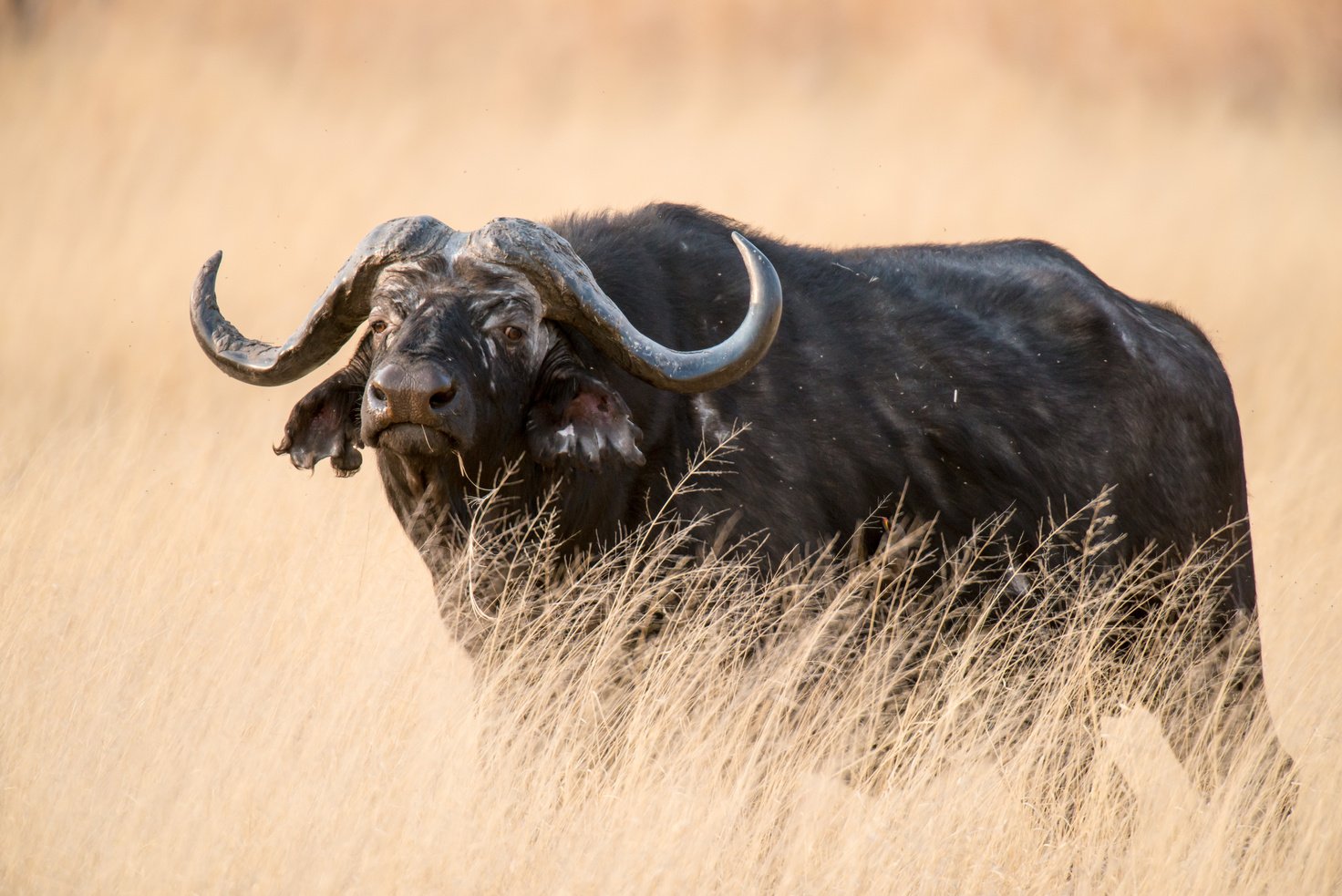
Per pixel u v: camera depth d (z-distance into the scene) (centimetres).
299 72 11206
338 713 1672
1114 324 1983
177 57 10462
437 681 1811
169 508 2238
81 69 9612
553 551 1731
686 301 1819
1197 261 6019
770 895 1577
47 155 7419
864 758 1741
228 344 1767
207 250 5466
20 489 2309
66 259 5197
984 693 1852
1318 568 2384
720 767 1689
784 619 1778
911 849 1571
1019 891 1576
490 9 13850
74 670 1780
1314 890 1623
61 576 1981
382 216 6044
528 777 1673
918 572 1892
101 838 1534
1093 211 7194
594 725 1703
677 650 1700
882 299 1952
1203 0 14150
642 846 1517
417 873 1479
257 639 1842
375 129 8700
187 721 1709
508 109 10538
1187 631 1962
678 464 1755
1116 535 1947
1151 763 1864
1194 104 12781
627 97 11469
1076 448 1934
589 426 1619
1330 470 2872
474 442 1570
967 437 1900
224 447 2853
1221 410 2036
